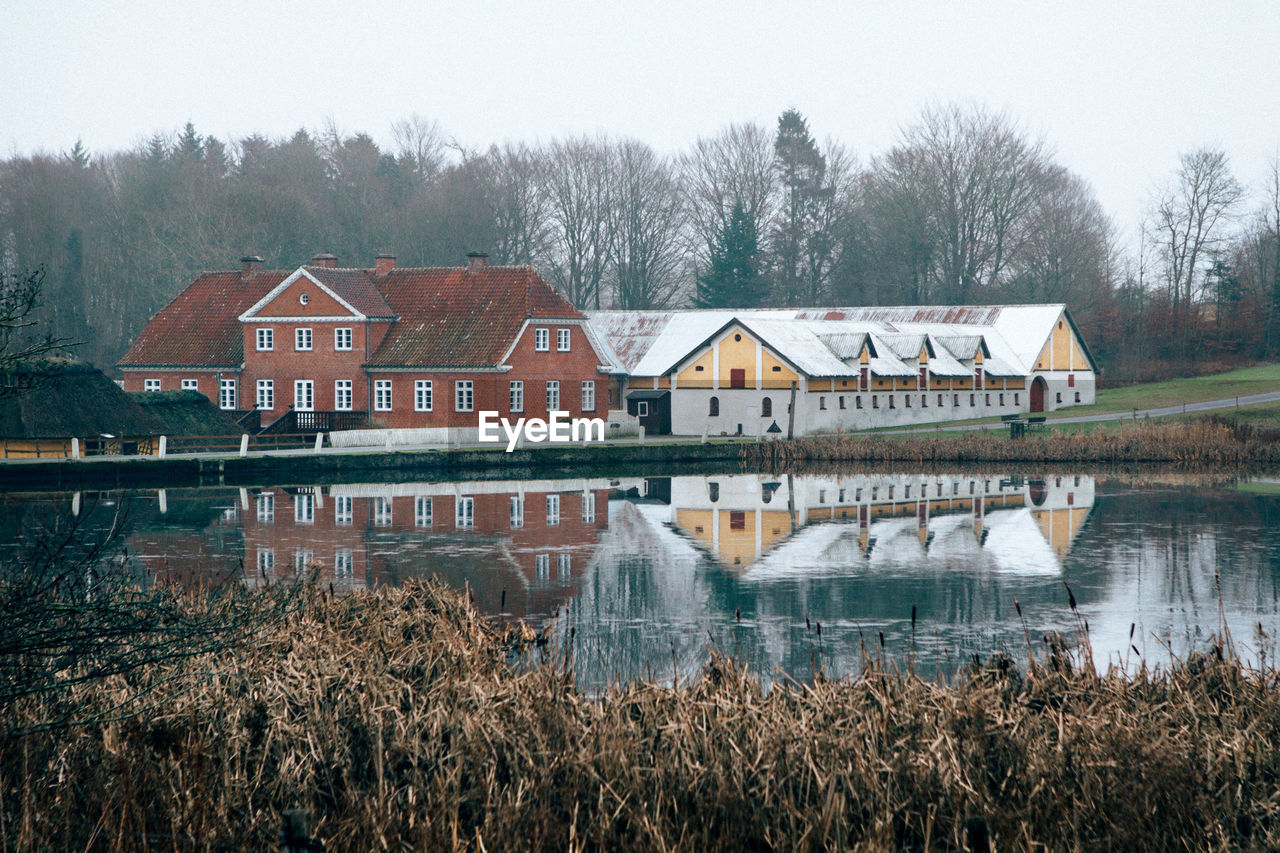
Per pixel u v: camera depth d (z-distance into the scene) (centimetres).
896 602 3584
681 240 15362
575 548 4575
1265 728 1906
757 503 6166
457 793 1631
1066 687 2103
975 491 6762
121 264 14038
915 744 1755
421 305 9556
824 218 16125
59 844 1541
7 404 7119
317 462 7469
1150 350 15788
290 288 9375
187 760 1683
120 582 2036
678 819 1580
